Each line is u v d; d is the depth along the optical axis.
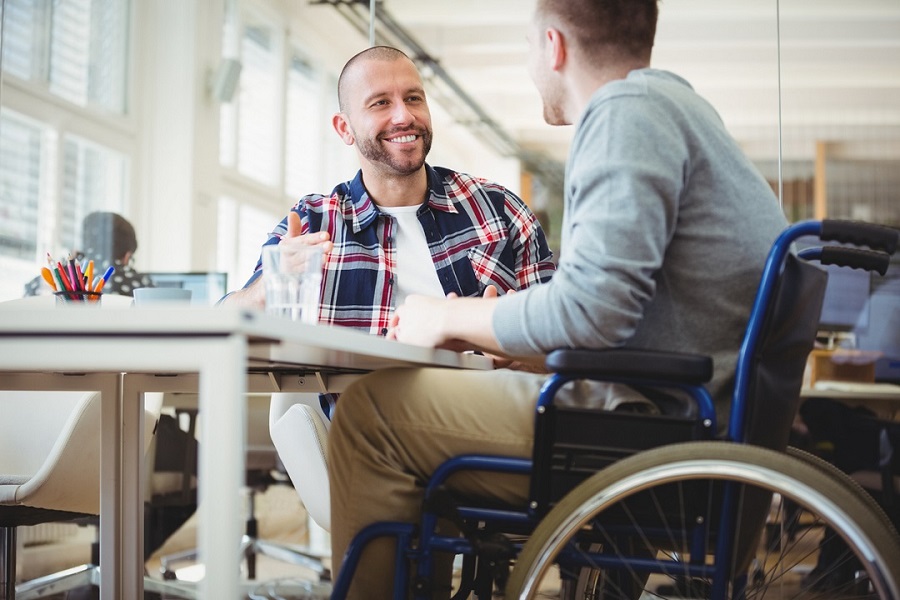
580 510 1.17
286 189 8.50
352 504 1.39
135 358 0.91
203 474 0.89
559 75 1.50
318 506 2.09
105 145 6.64
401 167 2.41
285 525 4.97
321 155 8.95
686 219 1.34
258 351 1.22
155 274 3.85
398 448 1.38
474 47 7.58
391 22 7.37
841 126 6.90
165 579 3.49
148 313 0.91
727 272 1.33
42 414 2.50
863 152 6.97
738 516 1.24
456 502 1.39
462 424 1.36
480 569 1.58
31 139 6.00
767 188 1.43
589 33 1.46
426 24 7.42
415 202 2.47
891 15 6.34
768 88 5.95
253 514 3.98
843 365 3.57
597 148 1.30
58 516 2.41
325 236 1.78
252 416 3.37
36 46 6.02
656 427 1.26
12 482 2.24
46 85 6.10
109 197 6.73
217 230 7.41
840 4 6.17
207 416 0.90
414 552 1.33
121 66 6.88
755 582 1.70
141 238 7.03
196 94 7.11
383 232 2.43
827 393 3.22
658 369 1.23
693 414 1.31
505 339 1.32
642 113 1.30
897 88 6.78
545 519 1.19
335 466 1.41
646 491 1.26
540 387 1.36
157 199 7.06
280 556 3.58
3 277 5.66
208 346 0.90
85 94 6.49
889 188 7.00
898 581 1.11
